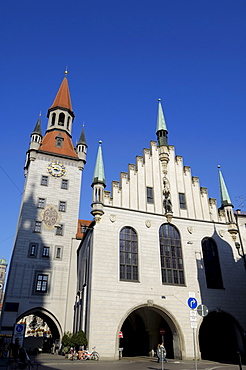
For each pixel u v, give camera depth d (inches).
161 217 1373.0
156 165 1482.5
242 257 1409.9
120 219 1298.0
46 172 1963.6
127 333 1551.4
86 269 1307.8
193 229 1398.9
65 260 1749.5
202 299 1267.2
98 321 1098.1
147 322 1393.9
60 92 2490.2
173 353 1238.9
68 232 1835.6
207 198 1494.8
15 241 1861.5
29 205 1823.3
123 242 1269.7
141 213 1347.2
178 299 1233.4
